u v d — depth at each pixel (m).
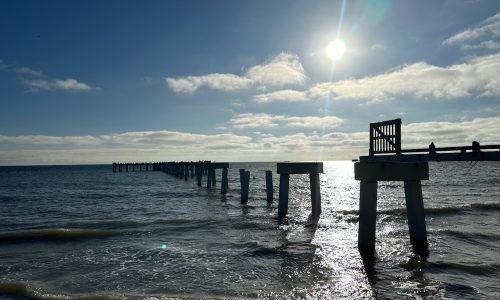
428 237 10.11
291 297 5.98
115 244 10.05
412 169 8.53
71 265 8.05
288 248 9.15
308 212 16.03
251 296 6.05
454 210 15.45
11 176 79.44
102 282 6.88
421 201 8.84
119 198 26.12
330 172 103.94
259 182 45.41
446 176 55.09
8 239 10.63
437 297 5.88
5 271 7.64
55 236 10.98
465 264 7.54
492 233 10.66
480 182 39.72
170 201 23.05
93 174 84.94
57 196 28.86
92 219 15.42
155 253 8.97
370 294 6.06
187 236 10.96
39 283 6.86
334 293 6.13
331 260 8.02
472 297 5.84
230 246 9.52
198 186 35.16
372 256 8.26
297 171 14.50
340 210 16.69
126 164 92.38
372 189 8.60
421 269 7.30
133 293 6.26
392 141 9.93
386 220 13.44
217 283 6.72
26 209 20.16
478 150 6.96
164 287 6.55
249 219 13.98
